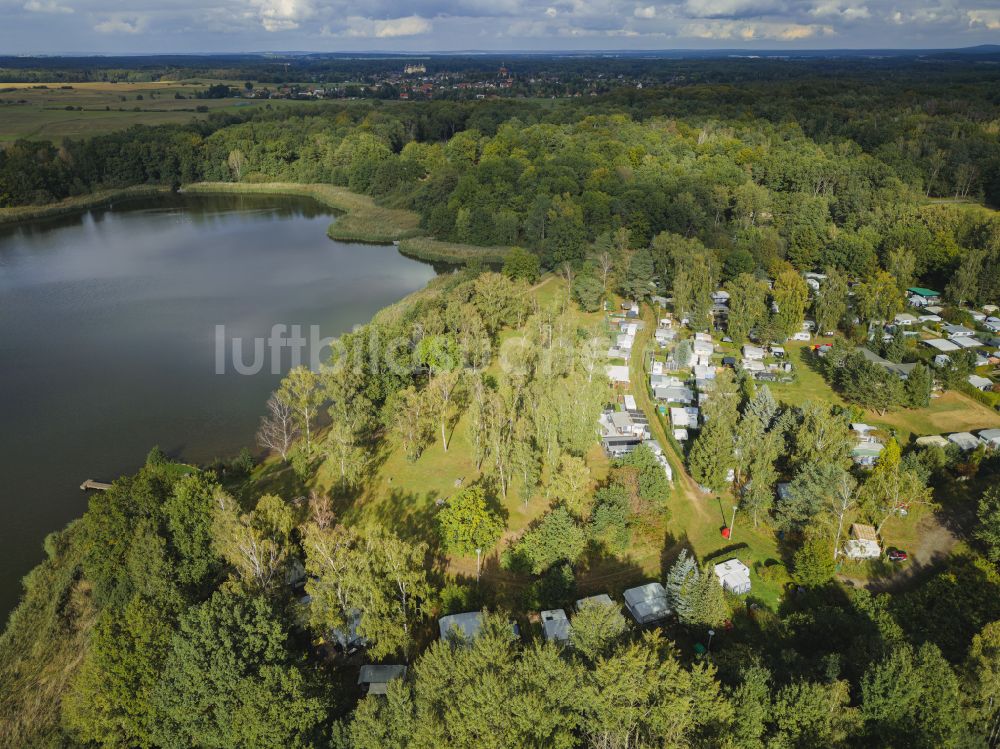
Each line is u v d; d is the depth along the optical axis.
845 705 67.62
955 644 79.50
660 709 60.12
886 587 96.31
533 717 58.81
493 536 101.12
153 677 73.50
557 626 86.00
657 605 90.50
